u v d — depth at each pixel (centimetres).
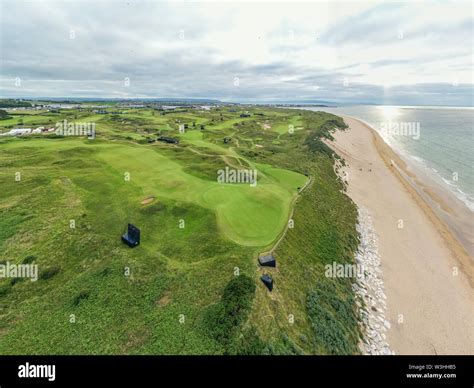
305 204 4366
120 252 2942
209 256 2888
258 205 3925
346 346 2367
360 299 3075
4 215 3441
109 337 2094
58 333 2120
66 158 5472
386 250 4159
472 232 4931
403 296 3266
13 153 5594
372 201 5956
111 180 4559
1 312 2270
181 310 2309
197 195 4100
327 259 3453
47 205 3722
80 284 2558
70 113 14062
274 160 6794
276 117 15912
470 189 6875
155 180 4616
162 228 3341
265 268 2758
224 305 2292
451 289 3475
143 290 2505
